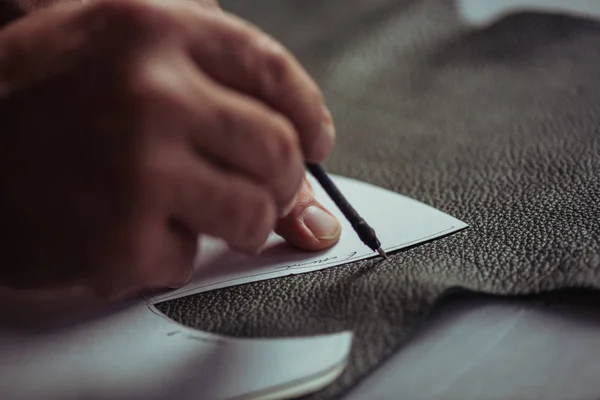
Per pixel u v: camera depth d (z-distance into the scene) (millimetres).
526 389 299
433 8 784
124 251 275
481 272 357
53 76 293
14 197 288
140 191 268
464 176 474
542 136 510
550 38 685
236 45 302
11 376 322
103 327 356
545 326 333
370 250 396
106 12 302
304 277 379
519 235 386
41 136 284
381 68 695
